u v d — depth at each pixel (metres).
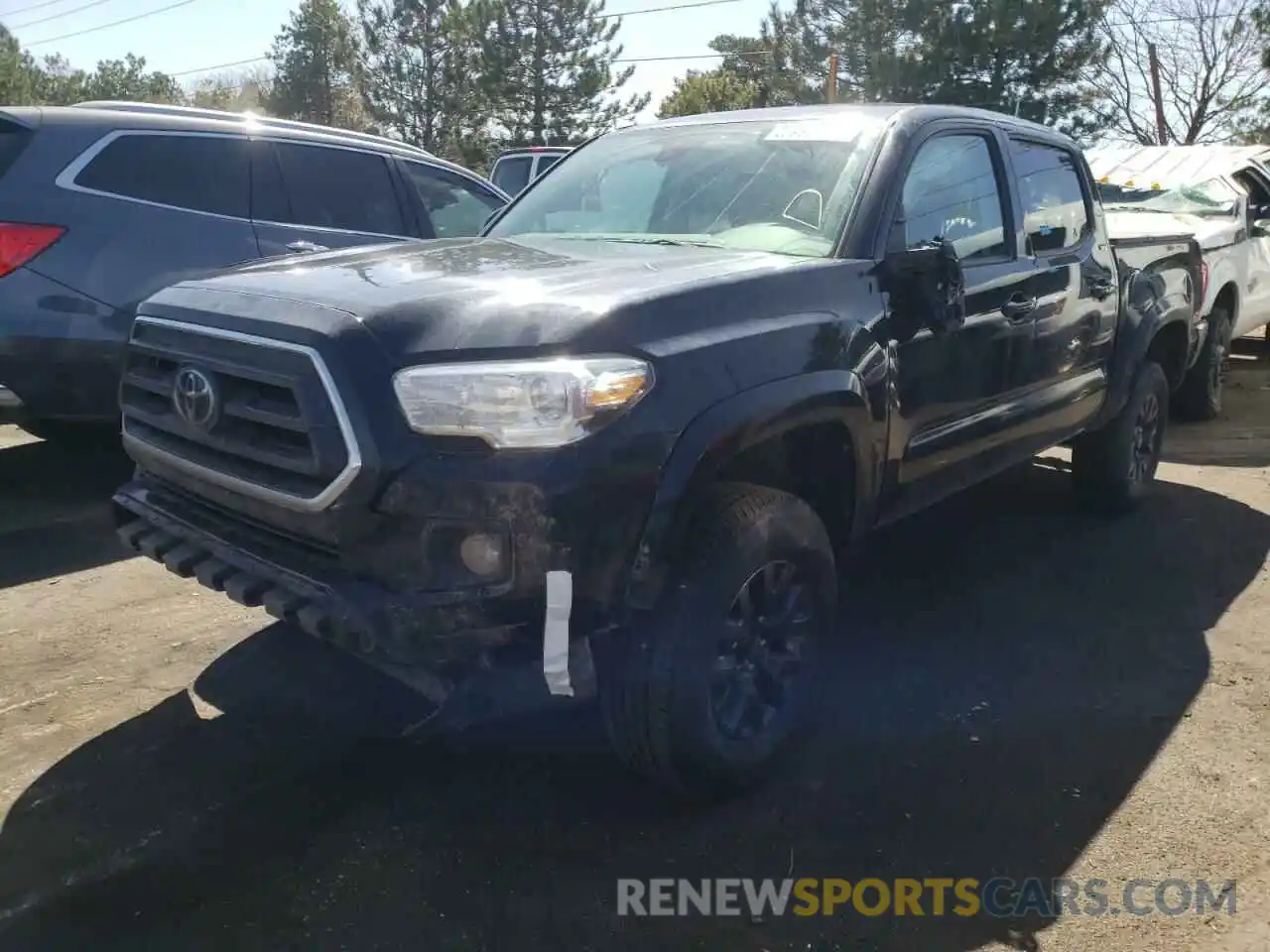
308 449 2.60
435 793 3.07
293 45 43.59
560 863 2.79
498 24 33.44
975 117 4.24
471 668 2.58
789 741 3.18
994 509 5.82
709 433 2.69
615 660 2.77
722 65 46.66
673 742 2.79
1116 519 5.68
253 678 3.72
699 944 2.52
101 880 2.68
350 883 2.69
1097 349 4.95
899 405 3.43
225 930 2.51
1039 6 26.58
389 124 36.00
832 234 3.45
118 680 3.69
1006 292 4.07
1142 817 3.02
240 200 5.88
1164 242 5.76
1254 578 4.83
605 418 2.54
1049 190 4.69
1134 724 3.53
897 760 3.29
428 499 2.48
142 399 3.21
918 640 4.16
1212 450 7.27
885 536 5.38
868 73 28.42
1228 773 3.25
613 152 4.39
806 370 2.99
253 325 2.74
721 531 2.81
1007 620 4.36
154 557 3.05
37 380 5.09
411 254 3.46
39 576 4.60
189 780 3.11
